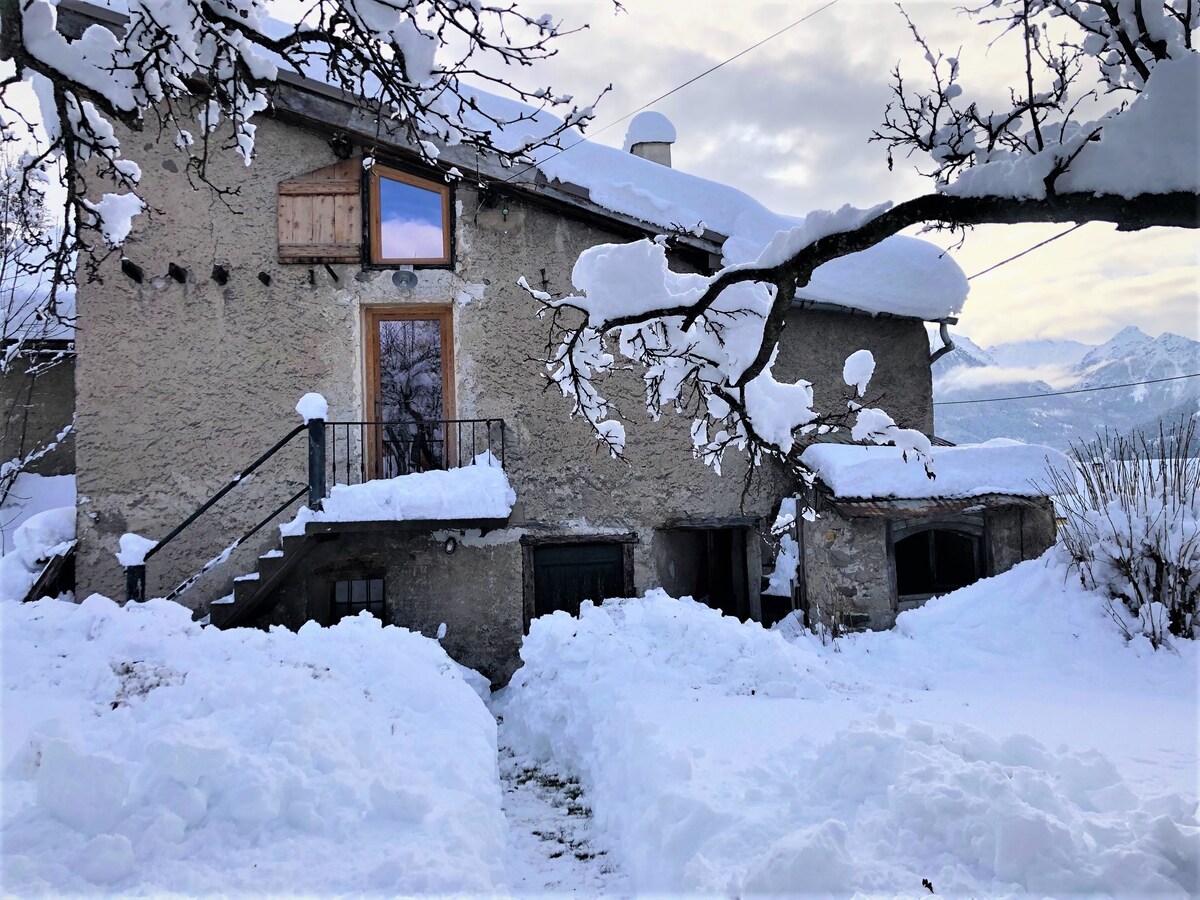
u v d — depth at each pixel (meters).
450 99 8.01
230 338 8.43
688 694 5.73
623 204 8.80
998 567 9.20
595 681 6.37
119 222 5.45
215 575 8.23
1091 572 7.40
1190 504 7.09
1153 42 3.13
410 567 8.56
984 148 3.77
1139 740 4.47
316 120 8.21
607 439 5.53
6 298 10.35
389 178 8.77
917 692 6.15
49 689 3.79
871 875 2.71
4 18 3.88
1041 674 6.72
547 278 8.98
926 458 4.71
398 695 4.63
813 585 9.06
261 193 8.58
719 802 3.46
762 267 3.98
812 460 9.06
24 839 2.49
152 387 8.29
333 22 4.21
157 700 3.59
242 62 4.47
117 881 2.41
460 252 8.81
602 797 4.98
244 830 2.77
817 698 5.69
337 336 8.60
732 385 4.78
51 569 7.82
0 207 8.93
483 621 8.59
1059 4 3.65
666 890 3.32
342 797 3.02
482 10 4.13
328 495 7.98
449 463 8.79
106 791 2.65
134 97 4.50
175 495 8.24
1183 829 2.69
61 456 10.53
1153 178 2.62
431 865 2.63
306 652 4.85
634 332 4.87
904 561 9.52
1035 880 2.61
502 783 5.91
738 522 9.26
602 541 8.97
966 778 3.05
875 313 9.65
